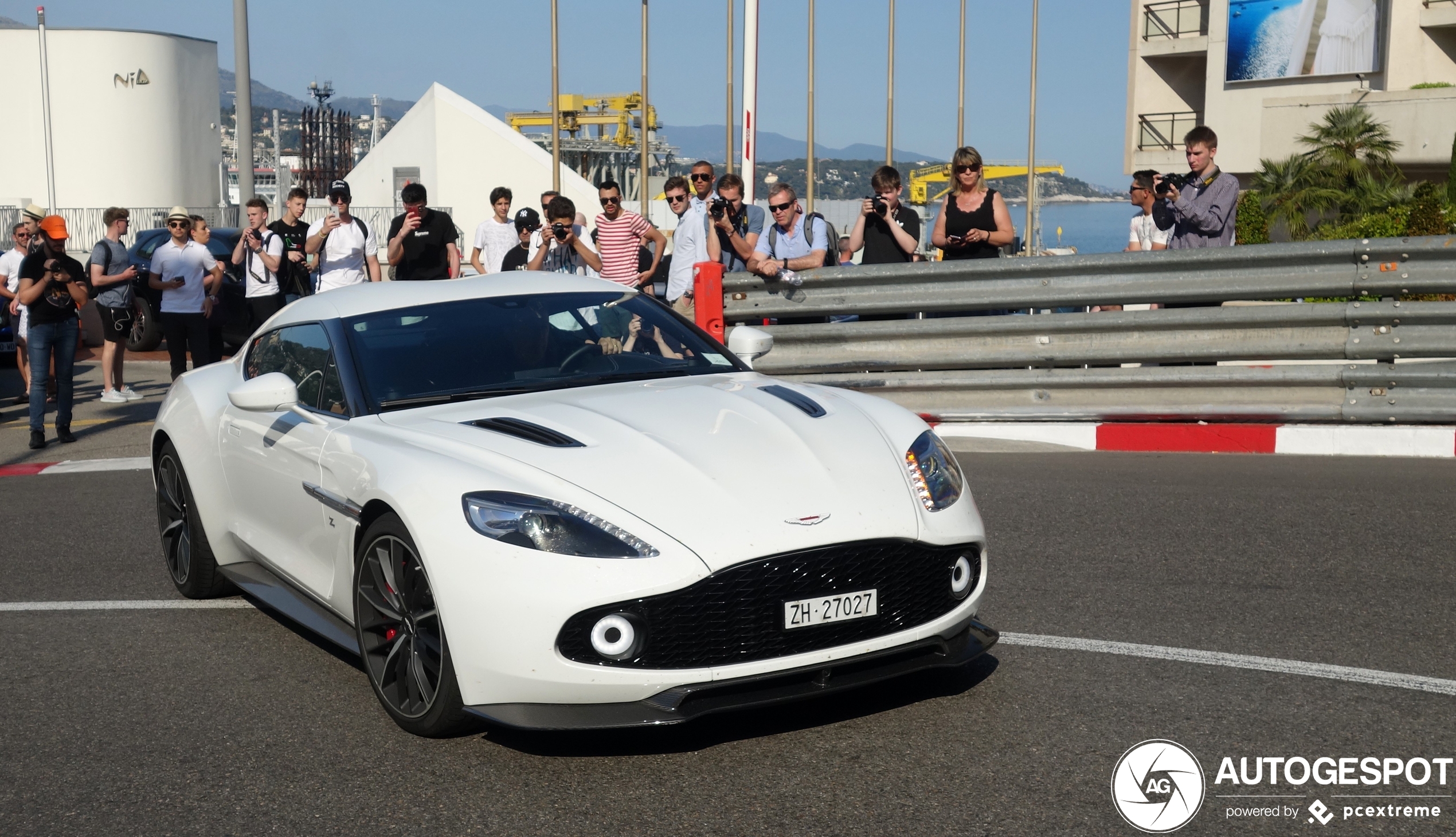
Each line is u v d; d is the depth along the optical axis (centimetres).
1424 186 2156
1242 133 3178
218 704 416
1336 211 2612
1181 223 845
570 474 357
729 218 884
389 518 376
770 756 351
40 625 521
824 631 350
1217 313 774
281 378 439
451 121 4550
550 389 440
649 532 339
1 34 4406
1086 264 803
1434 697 378
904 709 382
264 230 1165
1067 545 567
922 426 412
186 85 4728
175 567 559
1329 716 366
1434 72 2831
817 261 882
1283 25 3069
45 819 332
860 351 859
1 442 1029
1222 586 497
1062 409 816
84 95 4447
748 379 458
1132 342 797
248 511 498
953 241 865
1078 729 362
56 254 982
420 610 372
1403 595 478
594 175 5600
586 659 336
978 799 320
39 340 984
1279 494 645
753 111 1302
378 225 4450
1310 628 443
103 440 1016
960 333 833
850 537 348
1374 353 742
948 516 374
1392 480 668
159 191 4622
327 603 430
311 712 404
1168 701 380
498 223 1137
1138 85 3578
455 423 400
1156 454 770
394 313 477
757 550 338
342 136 10019
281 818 327
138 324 1661
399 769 354
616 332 481
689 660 339
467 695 349
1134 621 459
